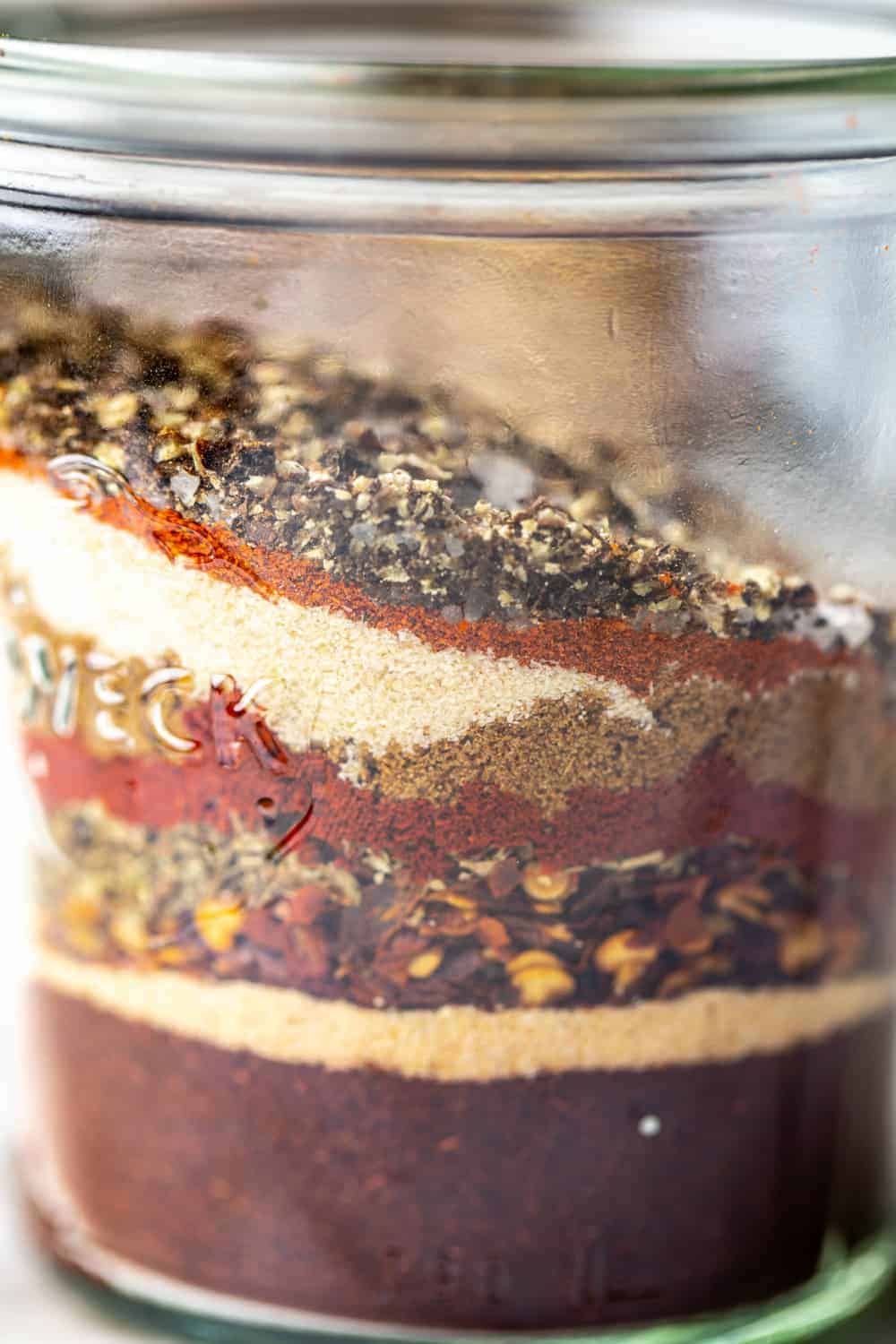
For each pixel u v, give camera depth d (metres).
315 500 0.18
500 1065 0.19
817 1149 0.20
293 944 0.18
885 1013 0.20
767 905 0.19
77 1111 0.20
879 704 0.19
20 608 0.19
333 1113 0.19
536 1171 0.19
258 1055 0.19
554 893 0.18
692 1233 0.19
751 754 0.18
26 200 0.18
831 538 0.18
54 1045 0.20
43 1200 0.21
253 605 0.18
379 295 0.18
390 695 0.18
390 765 0.18
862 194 0.18
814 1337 0.20
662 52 0.24
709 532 0.18
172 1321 0.20
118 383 0.18
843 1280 0.20
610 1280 0.19
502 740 0.18
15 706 0.19
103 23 0.23
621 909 0.18
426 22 0.24
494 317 0.18
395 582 0.18
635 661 0.18
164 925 0.19
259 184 0.18
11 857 0.20
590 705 0.18
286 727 0.18
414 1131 0.19
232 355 0.18
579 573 0.18
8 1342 0.20
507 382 0.18
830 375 0.18
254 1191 0.19
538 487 0.18
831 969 0.19
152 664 0.18
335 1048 0.19
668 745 0.18
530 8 0.24
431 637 0.18
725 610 0.18
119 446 0.18
